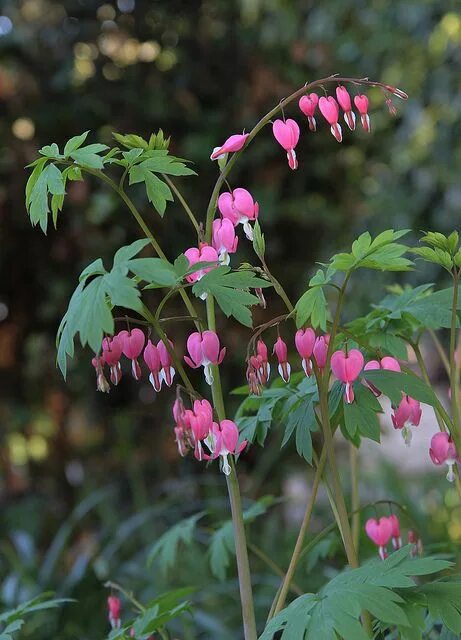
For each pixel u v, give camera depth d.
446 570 1.34
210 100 2.59
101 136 2.53
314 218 2.59
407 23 2.99
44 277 2.59
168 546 1.50
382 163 2.91
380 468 2.42
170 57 2.56
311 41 2.75
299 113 2.60
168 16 2.56
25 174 2.51
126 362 2.65
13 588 1.87
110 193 2.46
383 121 2.95
